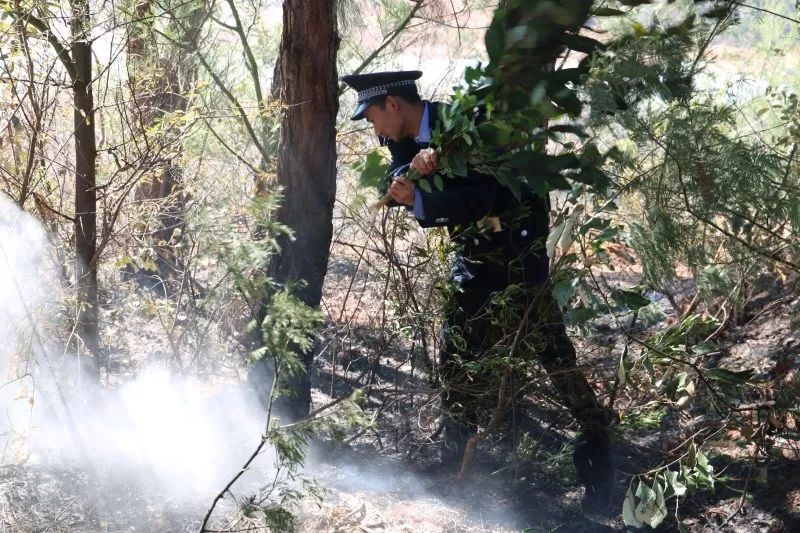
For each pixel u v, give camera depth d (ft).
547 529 11.18
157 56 13.39
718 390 12.13
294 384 12.30
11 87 10.96
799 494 11.00
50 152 12.89
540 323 11.58
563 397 11.87
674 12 8.82
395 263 12.93
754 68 17.19
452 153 9.70
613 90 8.88
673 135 9.44
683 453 11.96
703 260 10.79
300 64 11.68
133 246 13.55
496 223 11.23
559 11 8.09
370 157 10.53
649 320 11.84
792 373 12.37
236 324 13.35
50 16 10.94
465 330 12.03
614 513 11.62
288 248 11.99
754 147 9.91
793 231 10.78
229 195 12.65
